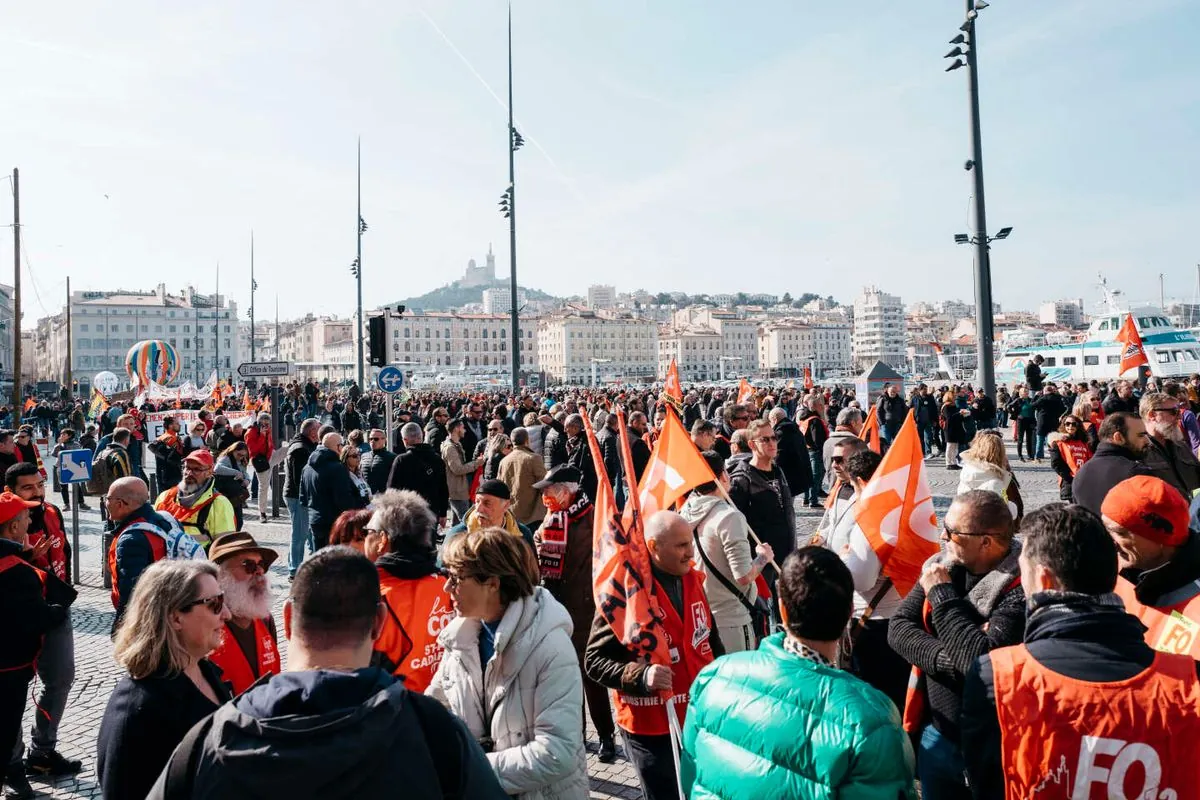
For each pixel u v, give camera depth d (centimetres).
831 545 473
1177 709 209
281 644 733
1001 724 222
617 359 17175
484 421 2328
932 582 305
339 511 892
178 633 270
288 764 170
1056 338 5750
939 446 2223
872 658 409
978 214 1480
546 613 296
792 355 18675
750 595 453
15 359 2794
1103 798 209
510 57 2697
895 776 219
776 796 223
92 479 1054
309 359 18862
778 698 232
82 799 472
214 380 4394
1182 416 1000
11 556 440
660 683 325
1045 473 1734
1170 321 4444
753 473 650
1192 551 274
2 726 434
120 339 13725
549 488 552
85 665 691
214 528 684
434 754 195
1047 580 235
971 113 1474
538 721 281
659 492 483
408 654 357
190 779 186
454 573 296
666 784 356
